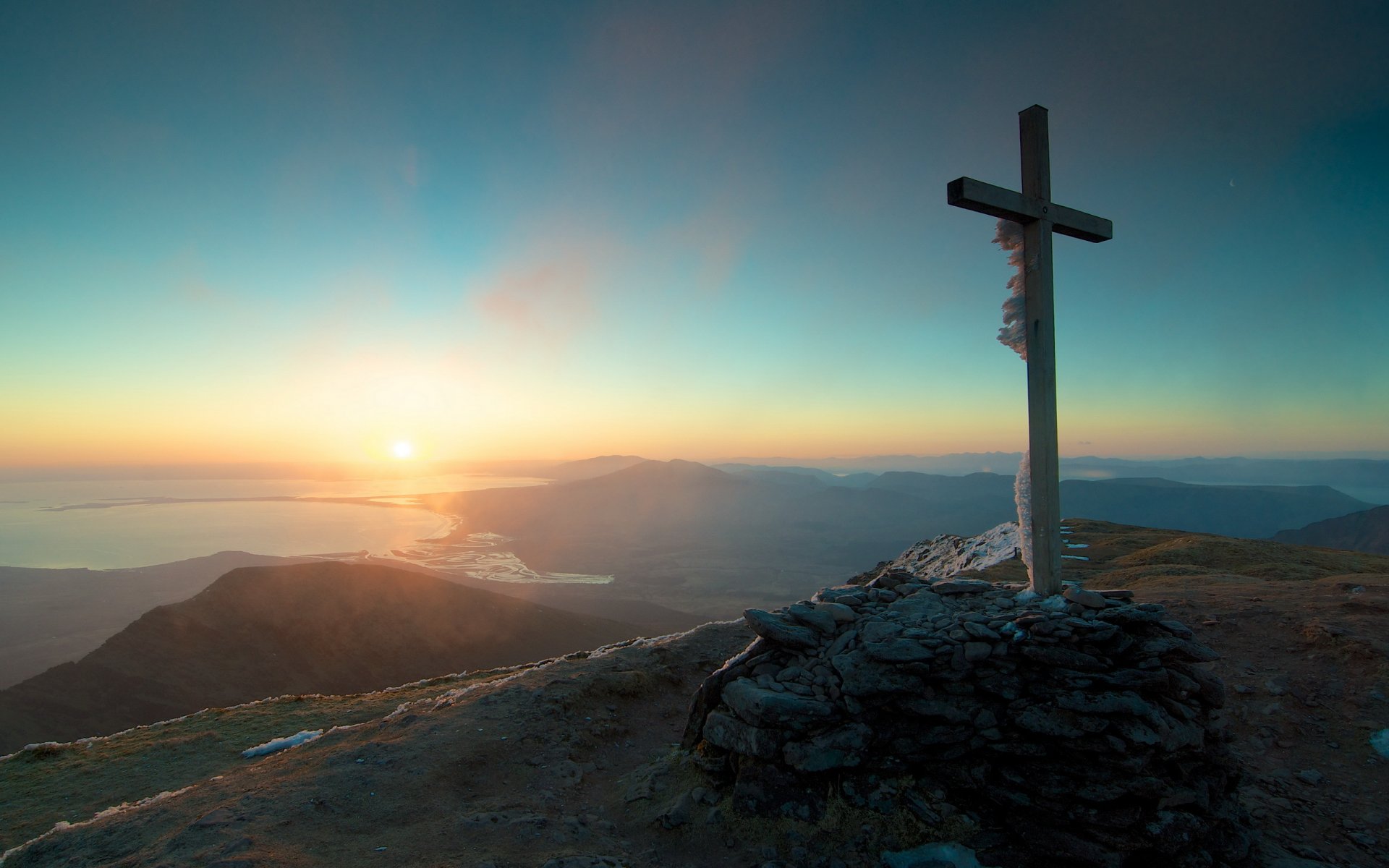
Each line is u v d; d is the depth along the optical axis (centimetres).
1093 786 736
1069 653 786
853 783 838
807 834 802
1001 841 761
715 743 927
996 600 941
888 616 963
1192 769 780
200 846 742
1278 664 1308
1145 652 780
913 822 791
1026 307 920
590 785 1016
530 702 1224
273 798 877
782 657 977
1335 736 1084
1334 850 838
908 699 848
